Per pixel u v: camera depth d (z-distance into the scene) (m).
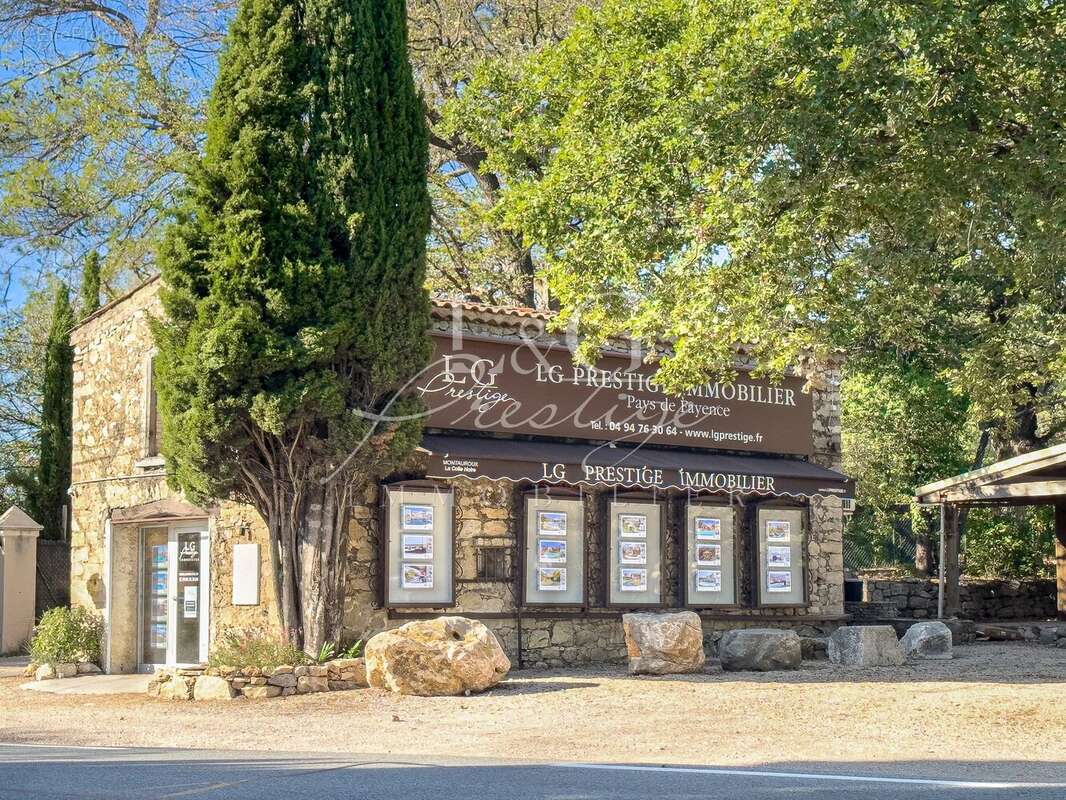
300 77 14.09
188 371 13.55
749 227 12.87
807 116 11.98
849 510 18.70
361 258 13.85
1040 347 21.16
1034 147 11.96
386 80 14.32
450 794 6.52
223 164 13.80
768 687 12.84
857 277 14.62
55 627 17.73
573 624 16.50
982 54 11.83
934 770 7.61
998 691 12.02
